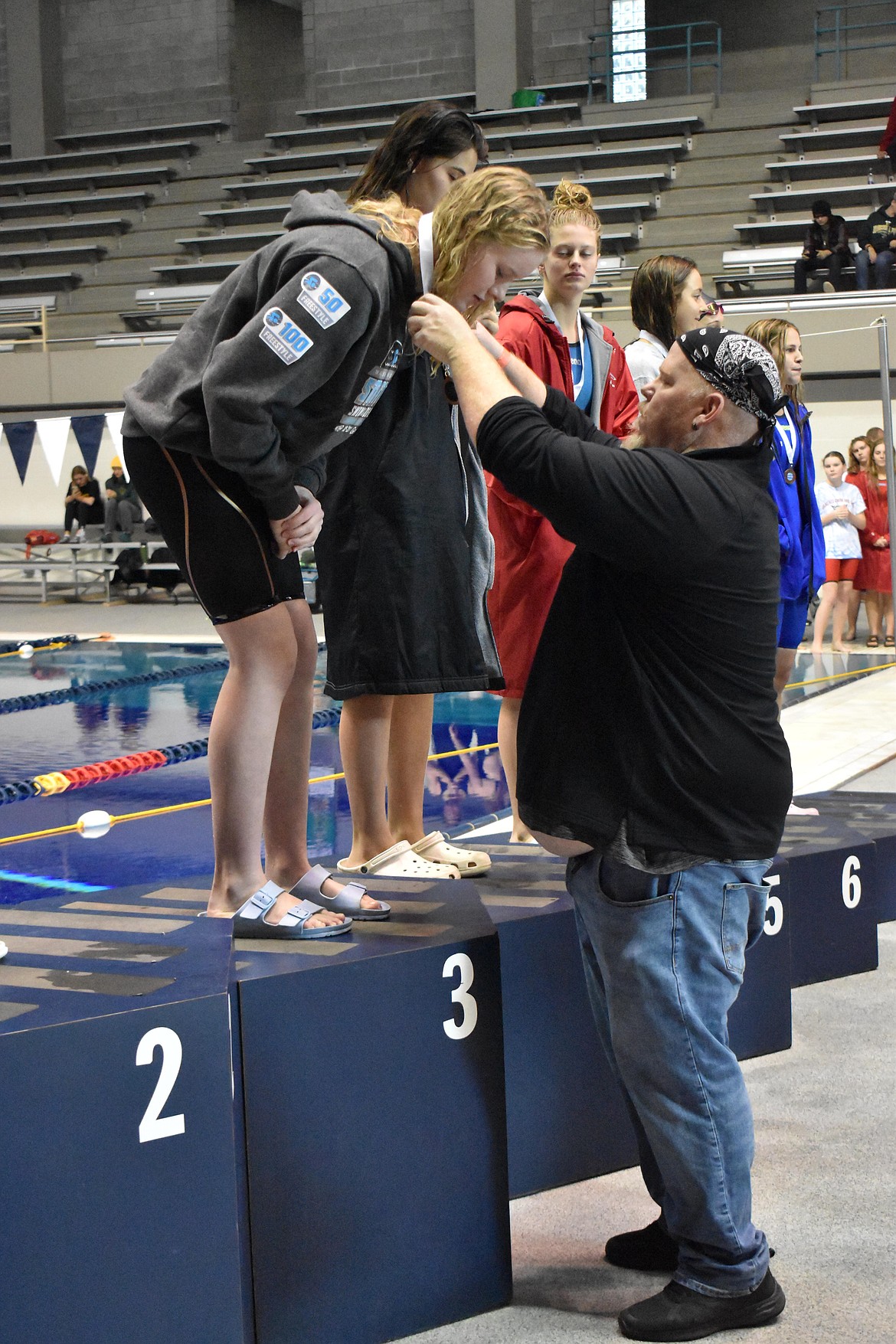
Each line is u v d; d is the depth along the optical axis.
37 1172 1.42
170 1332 1.52
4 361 15.75
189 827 4.66
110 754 6.09
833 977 3.14
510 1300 1.86
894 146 14.53
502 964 2.09
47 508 15.53
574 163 17.97
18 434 13.80
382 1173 1.74
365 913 1.99
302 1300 1.68
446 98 19.52
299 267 1.70
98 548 13.94
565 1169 2.20
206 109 20.56
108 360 15.38
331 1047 1.69
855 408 12.15
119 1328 1.49
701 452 1.75
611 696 1.72
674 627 1.71
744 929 1.80
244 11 20.67
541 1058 2.14
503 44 18.80
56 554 15.05
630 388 3.36
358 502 2.58
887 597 9.52
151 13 20.56
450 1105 1.80
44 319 15.69
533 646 3.11
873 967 3.20
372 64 19.81
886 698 7.11
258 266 1.79
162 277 18.47
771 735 1.77
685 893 1.72
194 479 1.85
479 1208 1.83
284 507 1.86
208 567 1.88
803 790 4.71
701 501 1.66
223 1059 1.55
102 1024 1.46
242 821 1.96
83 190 20.42
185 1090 1.52
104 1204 1.47
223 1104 1.55
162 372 1.88
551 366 3.09
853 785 4.92
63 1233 1.44
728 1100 1.75
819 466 12.16
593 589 1.77
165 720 7.07
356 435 2.55
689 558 1.66
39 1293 1.43
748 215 16.53
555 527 1.70
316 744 6.37
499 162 18.14
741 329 12.51
